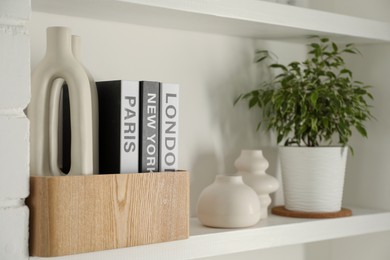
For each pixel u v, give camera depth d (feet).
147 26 4.81
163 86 3.92
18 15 3.24
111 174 3.58
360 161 5.91
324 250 6.21
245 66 5.50
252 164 4.99
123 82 3.72
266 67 5.66
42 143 3.54
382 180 5.71
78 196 3.41
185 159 5.07
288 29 4.92
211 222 4.44
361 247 5.96
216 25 4.76
